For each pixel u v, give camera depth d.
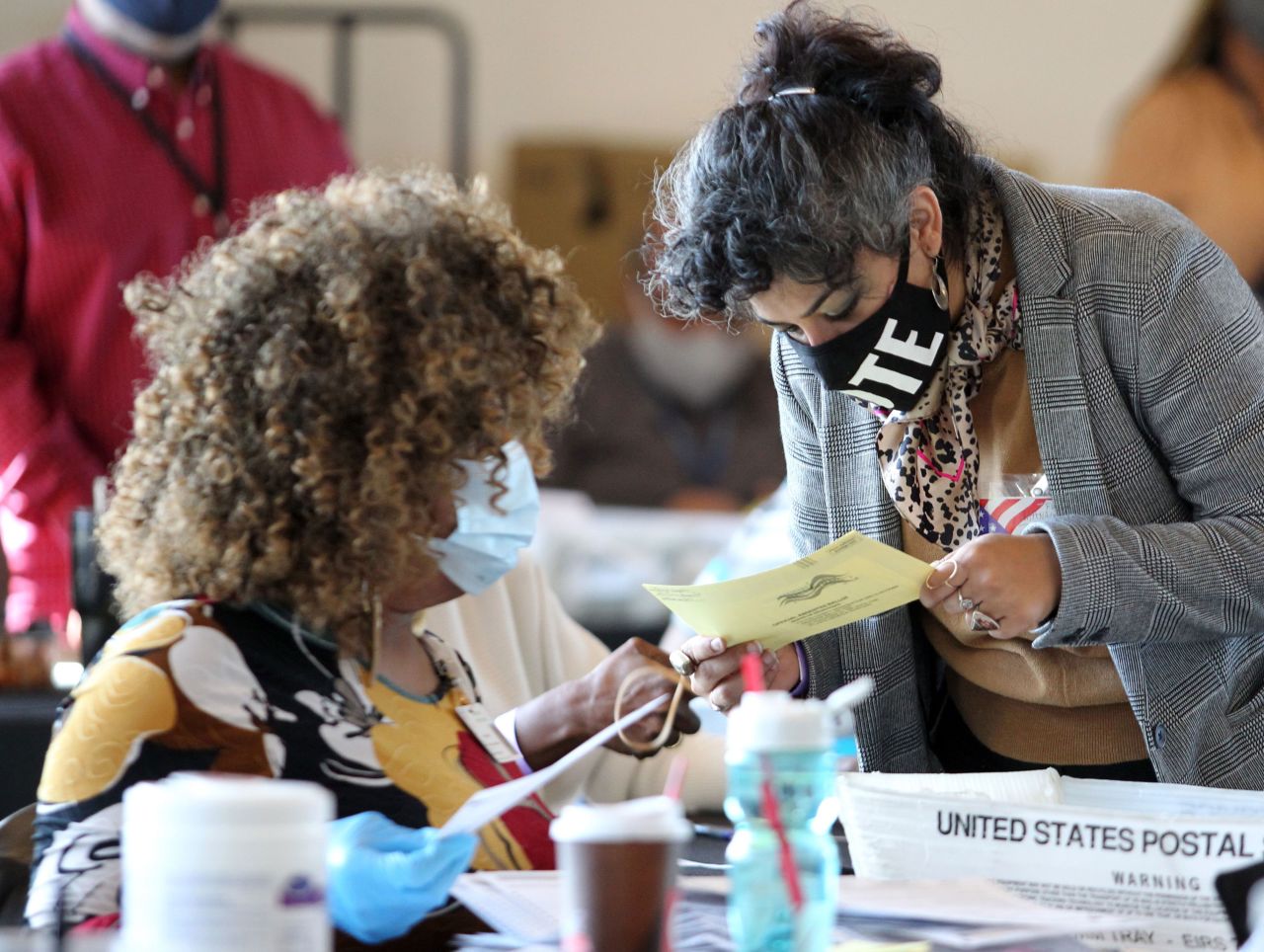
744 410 21.91
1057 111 22.20
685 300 6.31
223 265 4.86
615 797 7.96
